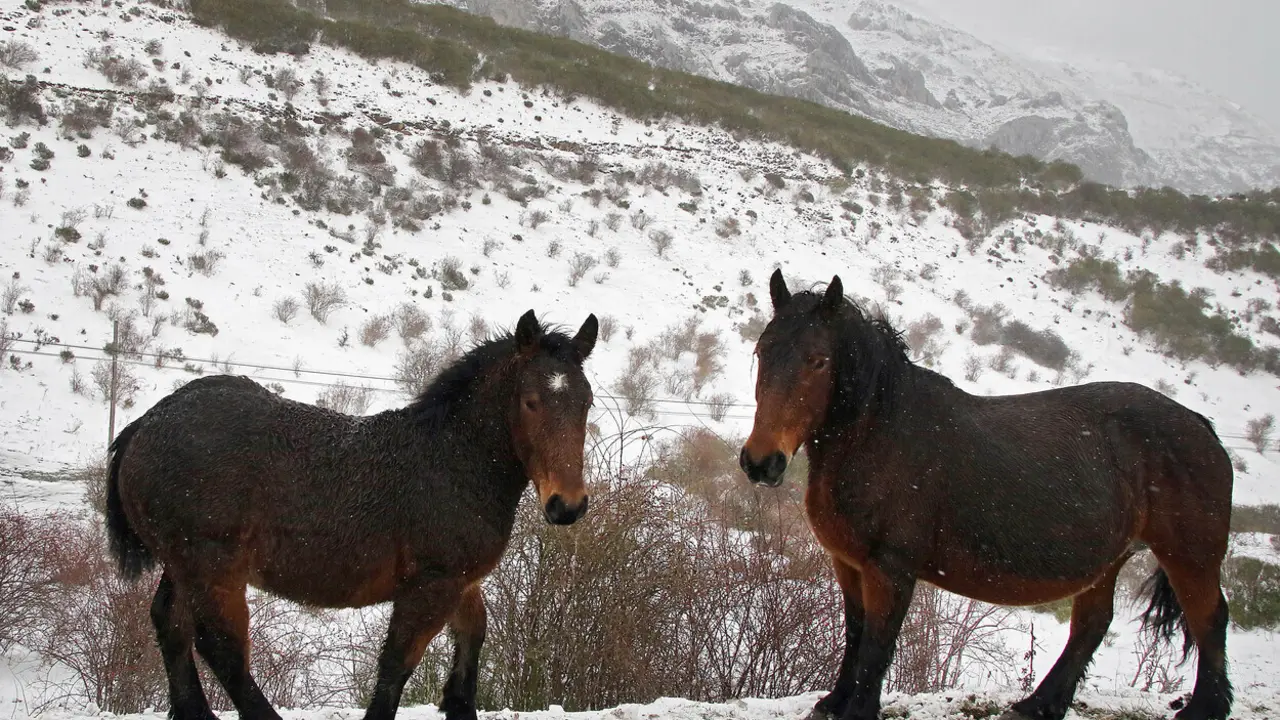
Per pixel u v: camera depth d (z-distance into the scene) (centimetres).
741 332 2986
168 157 2947
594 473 712
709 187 4022
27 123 2864
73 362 1978
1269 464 2936
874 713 488
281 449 454
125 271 2361
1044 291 3931
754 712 545
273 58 3888
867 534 498
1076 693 630
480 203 3356
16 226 2398
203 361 2108
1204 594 547
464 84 4197
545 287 2969
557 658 679
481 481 468
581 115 4419
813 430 511
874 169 4862
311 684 799
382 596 464
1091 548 518
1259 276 4497
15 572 859
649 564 691
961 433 512
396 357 2362
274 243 2728
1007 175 5191
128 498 455
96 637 785
